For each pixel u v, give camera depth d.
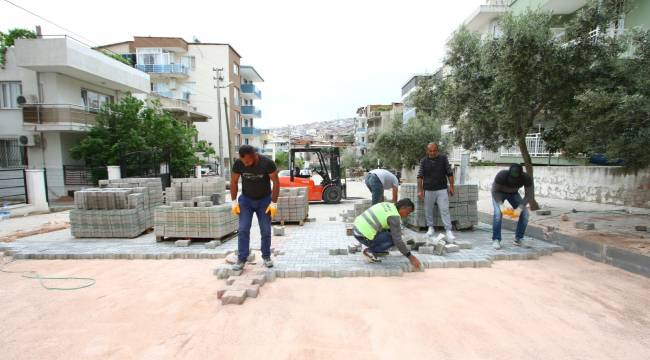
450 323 3.20
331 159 14.96
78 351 2.77
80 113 16.19
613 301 3.70
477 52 8.77
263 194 4.61
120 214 6.68
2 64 16.20
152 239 6.66
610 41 7.04
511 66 6.85
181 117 28.92
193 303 3.68
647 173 9.31
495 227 5.74
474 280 4.35
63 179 14.72
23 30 16.72
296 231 7.58
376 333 3.02
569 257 5.45
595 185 10.95
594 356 2.68
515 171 5.52
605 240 5.47
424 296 3.83
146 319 3.32
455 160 24.22
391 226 4.59
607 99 5.40
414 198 7.30
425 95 10.88
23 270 4.89
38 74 15.42
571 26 7.18
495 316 3.35
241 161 4.52
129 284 4.28
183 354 2.71
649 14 10.52
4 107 16.38
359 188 26.88
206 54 35.25
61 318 3.36
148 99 24.23
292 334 3.01
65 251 5.67
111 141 16.00
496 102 7.91
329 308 3.53
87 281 4.40
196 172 22.00
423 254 5.36
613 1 6.85
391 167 23.55
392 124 22.72
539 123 9.90
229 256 5.11
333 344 2.85
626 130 5.75
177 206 6.21
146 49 32.75
